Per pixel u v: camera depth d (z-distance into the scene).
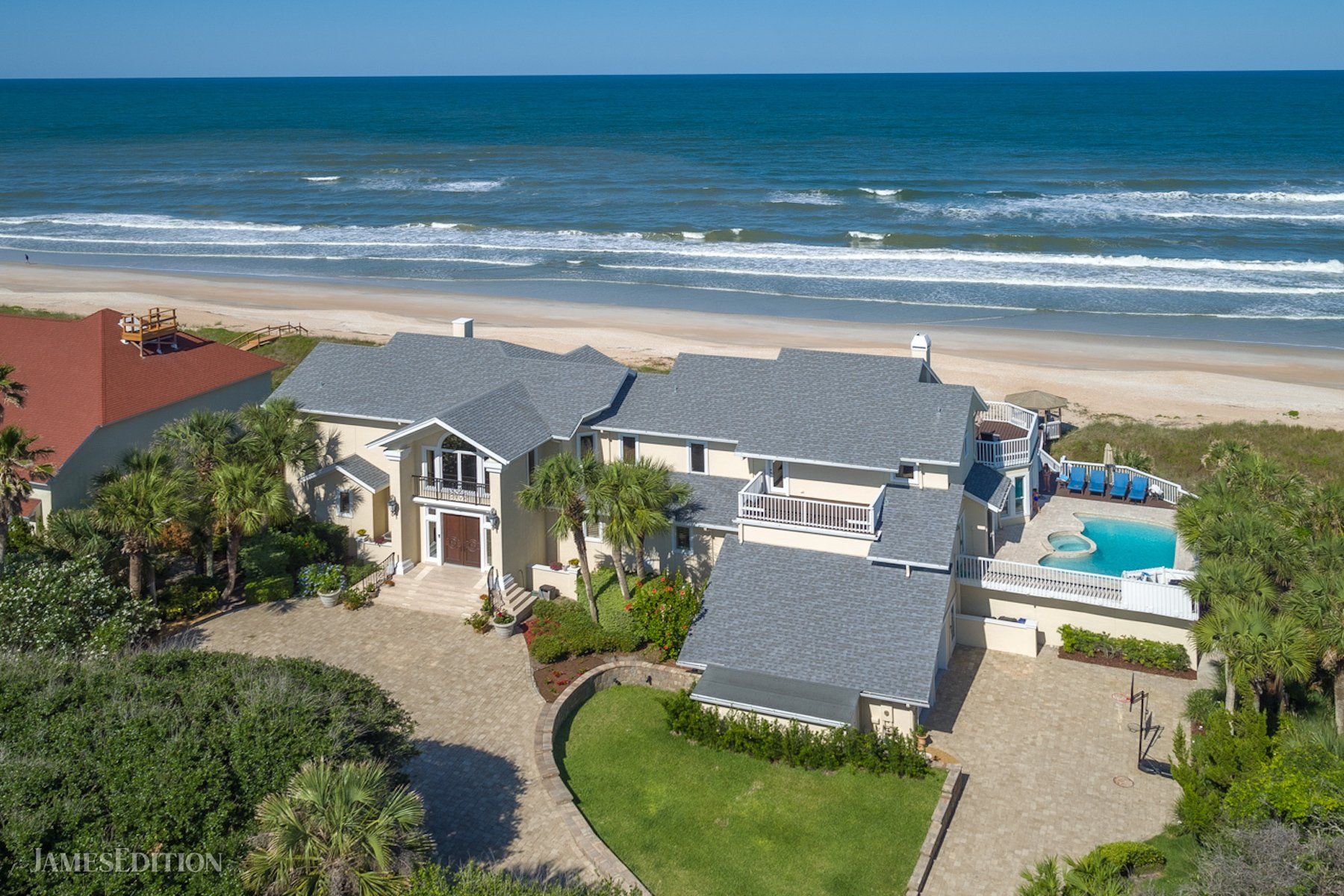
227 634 36.03
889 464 34.53
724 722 29.84
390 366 43.00
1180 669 33.22
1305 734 23.33
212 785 20.58
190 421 38.97
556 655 33.91
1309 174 141.62
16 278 92.88
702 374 40.38
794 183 139.38
